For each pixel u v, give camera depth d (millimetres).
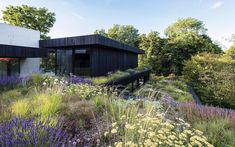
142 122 2350
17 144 1582
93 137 2242
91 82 7293
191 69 17000
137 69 16359
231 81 13102
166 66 27219
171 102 4898
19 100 3535
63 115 2889
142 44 28453
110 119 2814
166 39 28672
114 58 13828
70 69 12000
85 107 3330
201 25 31281
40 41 12102
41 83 5750
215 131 2916
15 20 21094
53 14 23703
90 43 9781
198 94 15398
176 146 1839
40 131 1841
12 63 11750
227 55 15047
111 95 4906
